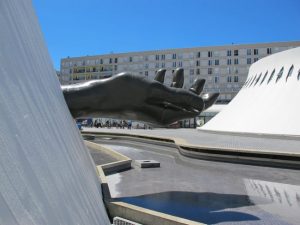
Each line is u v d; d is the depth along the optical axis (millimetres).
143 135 18625
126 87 4242
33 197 1423
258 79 22438
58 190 1843
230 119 22141
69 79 79562
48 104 2617
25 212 1281
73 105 4129
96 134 22688
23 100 1833
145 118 4570
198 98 4570
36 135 1841
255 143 14039
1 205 1113
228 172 8500
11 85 1704
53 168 1935
